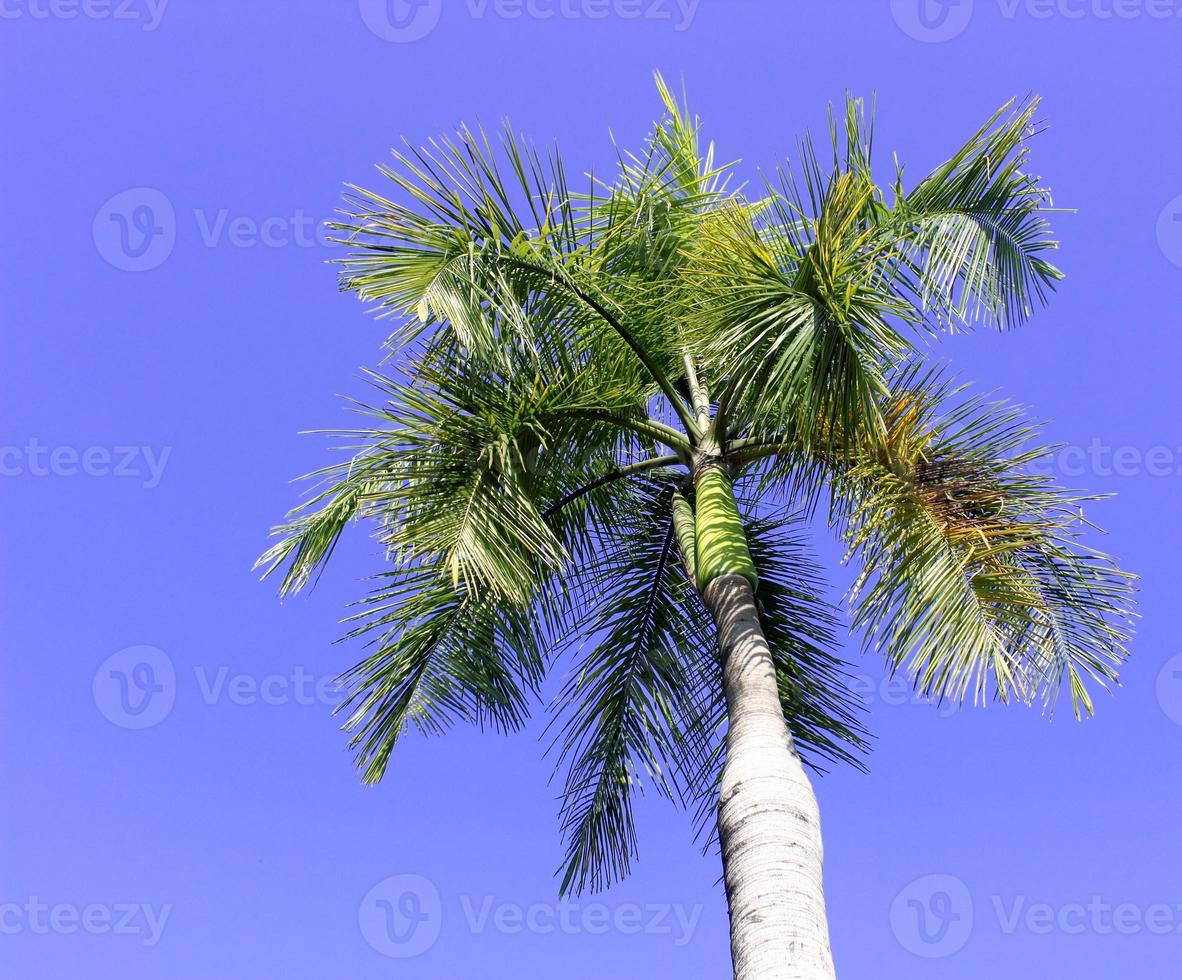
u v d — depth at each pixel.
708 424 8.98
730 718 7.16
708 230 7.70
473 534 7.45
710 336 7.29
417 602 8.77
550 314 8.44
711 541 7.99
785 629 9.28
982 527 7.79
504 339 8.05
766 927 5.86
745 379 7.34
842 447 8.09
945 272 7.49
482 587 8.55
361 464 8.09
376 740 8.55
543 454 8.77
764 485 9.36
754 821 6.32
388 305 7.37
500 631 9.09
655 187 9.69
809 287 7.13
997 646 7.28
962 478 8.09
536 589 8.75
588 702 9.22
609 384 8.70
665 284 8.88
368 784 8.49
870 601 7.69
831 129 7.30
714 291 7.46
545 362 8.48
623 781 9.02
